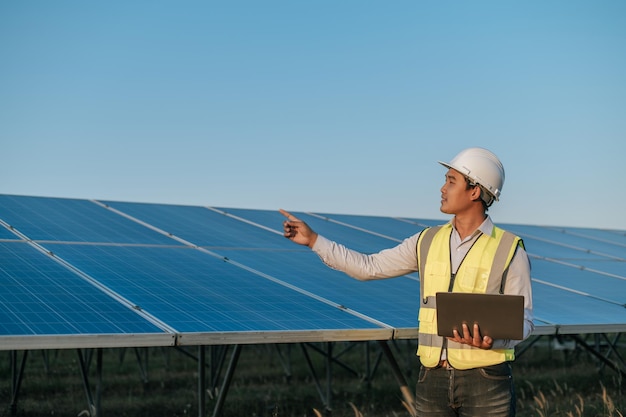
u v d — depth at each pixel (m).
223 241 11.92
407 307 9.20
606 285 12.77
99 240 10.47
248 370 16.89
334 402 12.79
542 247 16.45
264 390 13.95
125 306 7.35
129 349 20.83
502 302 4.14
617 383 14.52
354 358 19.61
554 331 9.20
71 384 14.34
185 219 13.45
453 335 4.29
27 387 13.88
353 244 13.30
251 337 7.06
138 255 9.91
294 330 7.33
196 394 13.40
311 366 11.99
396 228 16.16
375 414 11.80
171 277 8.92
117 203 13.88
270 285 9.30
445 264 4.59
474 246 4.57
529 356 19.98
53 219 11.53
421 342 4.63
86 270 8.64
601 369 15.32
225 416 11.34
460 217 4.67
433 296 4.60
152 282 8.54
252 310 7.93
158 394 13.48
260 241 12.44
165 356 17.42
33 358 18.69
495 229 4.64
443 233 4.73
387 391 13.91
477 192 4.57
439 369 4.54
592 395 13.23
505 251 4.52
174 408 11.95
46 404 12.16
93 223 11.66
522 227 19.38
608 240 19.69
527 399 12.91
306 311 8.21
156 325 6.84
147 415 11.38
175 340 6.66
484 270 4.50
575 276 13.30
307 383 15.17
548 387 14.19
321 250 4.80
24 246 9.41
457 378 4.45
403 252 4.86
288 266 10.77
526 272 4.53
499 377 4.42
